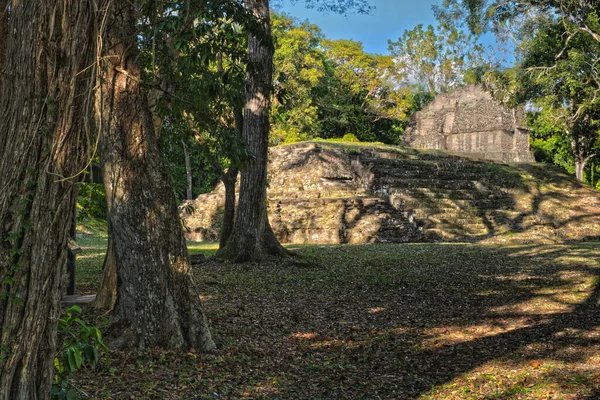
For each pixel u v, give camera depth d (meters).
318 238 26.31
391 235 26.11
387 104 57.94
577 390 6.42
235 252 16.12
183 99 8.56
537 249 19.88
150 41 7.39
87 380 5.91
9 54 3.46
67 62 3.43
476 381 6.81
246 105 16.02
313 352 8.04
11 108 3.41
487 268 15.82
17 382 3.35
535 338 8.95
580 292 12.69
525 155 46.12
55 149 3.42
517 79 27.98
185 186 11.54
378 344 8.56
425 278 14.30
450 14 27.11
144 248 6.87
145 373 6.23
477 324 9.98
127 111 6.70
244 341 8.10
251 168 16.12
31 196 3.37
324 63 51.81
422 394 6.34
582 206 31.78
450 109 48.84
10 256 3.32
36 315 3.39
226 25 7.76
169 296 6.98
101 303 9.21
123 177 6.75
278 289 12.53
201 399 5.70
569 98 29.03
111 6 3.71
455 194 30.42
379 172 30.56
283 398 6.04
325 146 32.44
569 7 25.64
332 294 12.25
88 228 28.33
